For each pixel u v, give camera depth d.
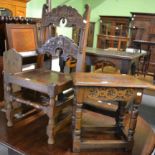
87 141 1.19
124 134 1.28
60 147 1.23
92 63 2.08
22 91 1.41
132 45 5.39
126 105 1.33
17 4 3.03
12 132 1.36
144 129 1.49
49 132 1.24
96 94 1.06
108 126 1.42
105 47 6.19
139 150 1.22
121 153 1.19
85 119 1.59
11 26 1.59
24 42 1.69
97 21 6.69
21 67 1.49
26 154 1.15
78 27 1.45
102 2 6.52
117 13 6.40
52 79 1.29
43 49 1.58
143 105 2.38
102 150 1.20
